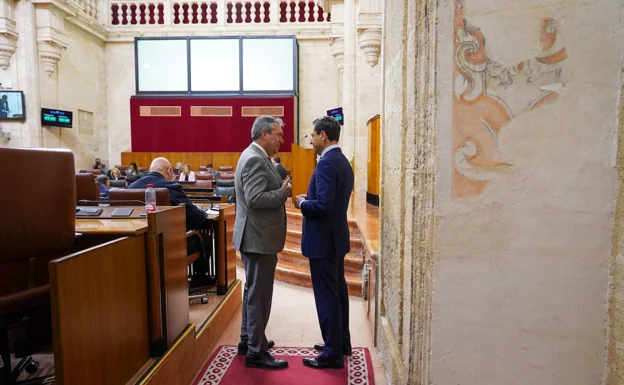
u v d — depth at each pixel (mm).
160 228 2016
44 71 10984
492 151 1335
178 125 13086
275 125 2340
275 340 2883
